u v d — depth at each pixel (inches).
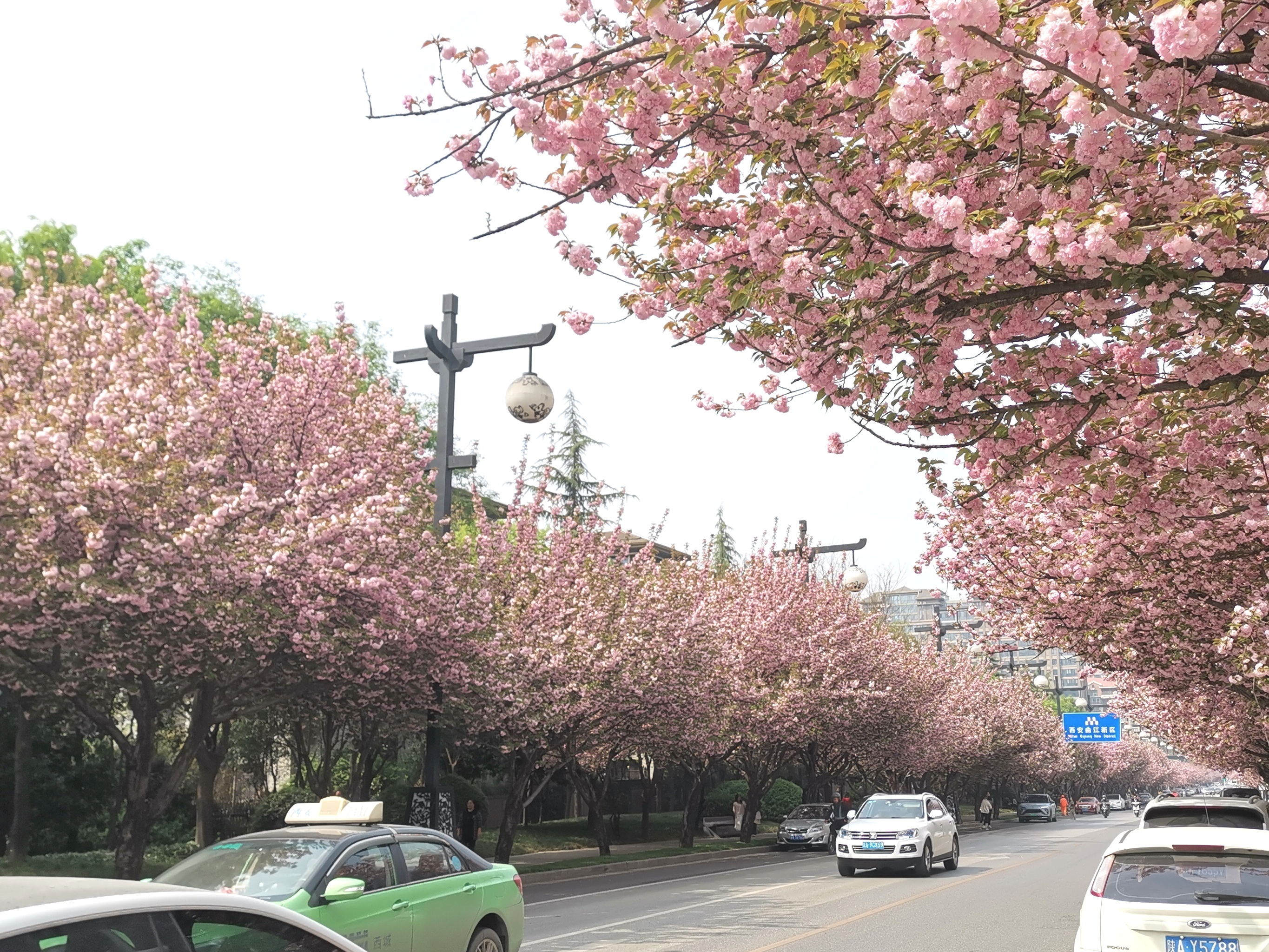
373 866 325.1
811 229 294.8
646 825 1438.2
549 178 290.2
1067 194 255.8
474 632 714.8
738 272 296.0
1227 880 262.2
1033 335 319.9
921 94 233.6
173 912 132.1
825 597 1456.7
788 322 318.3
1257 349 287.1
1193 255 249.8
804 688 1346.0
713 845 1347.2
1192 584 650.8
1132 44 227.6
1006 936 511.2
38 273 637.9
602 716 906.1
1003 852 1232.8
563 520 930.7
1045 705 3223.4
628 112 270.1
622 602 924.0
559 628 833.5
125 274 1073.5
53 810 914.7
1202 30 188.7
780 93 252.7
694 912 615.2
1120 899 266.7
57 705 623.5
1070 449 359.3
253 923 141.7
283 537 561.9
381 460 698.2
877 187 276.4
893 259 286.7
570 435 1498.5
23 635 518.3
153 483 531.2
